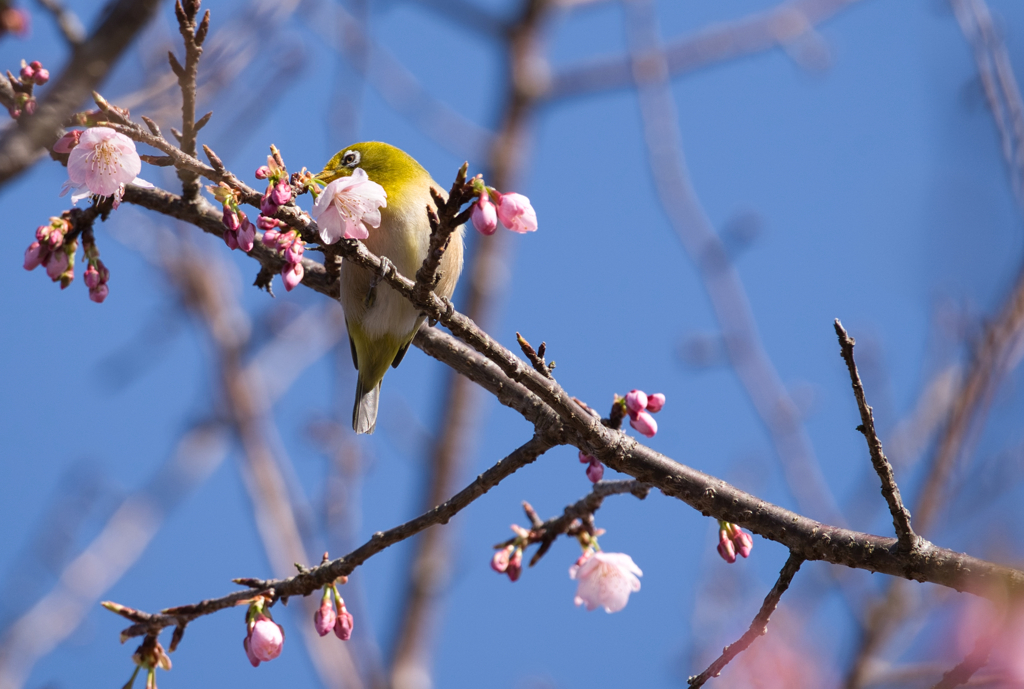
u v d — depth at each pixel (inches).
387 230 387.5
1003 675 235.1
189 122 253.8
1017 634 234.2
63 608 616.7
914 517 453.4
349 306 392.2
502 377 368.2
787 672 389.4
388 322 388.8
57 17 237.3
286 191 246.5
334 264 388.2
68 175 240.4
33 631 600.1
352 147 434.6
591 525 317.1
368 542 278.7
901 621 468.4
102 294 301.4
